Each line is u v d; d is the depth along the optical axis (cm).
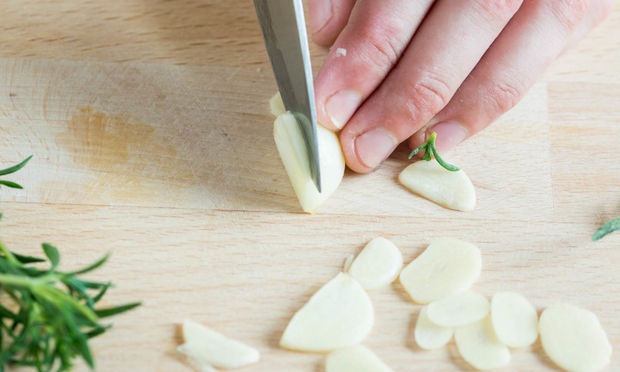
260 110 37
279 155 36
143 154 36
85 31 39
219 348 32
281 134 35
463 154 36
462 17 34
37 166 35
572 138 37
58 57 38
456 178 35
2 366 29
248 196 35
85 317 30
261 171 35
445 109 36
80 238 34
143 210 35
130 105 37
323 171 34
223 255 34
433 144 35
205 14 39
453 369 32
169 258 34
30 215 34
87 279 33
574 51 39
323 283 33
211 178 35
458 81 35
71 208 35
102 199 35
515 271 34
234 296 33
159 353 32
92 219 34
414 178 35
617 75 38
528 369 32
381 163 36
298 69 33
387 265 34
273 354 32
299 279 34
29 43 38
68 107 37
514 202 35
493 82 36
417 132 36
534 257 34
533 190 35
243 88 37
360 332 33
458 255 34
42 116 36
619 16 40
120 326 32
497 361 32
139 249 34
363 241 34
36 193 35
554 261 34
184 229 34
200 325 32
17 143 36
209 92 37
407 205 35
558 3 36
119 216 34
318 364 32
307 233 34
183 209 35
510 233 35
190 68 38
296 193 35
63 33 38
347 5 37
